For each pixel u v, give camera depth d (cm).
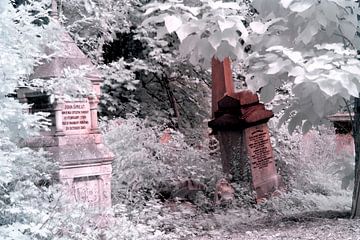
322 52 697
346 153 888
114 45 1238
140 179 874
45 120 585
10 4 500
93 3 1004
